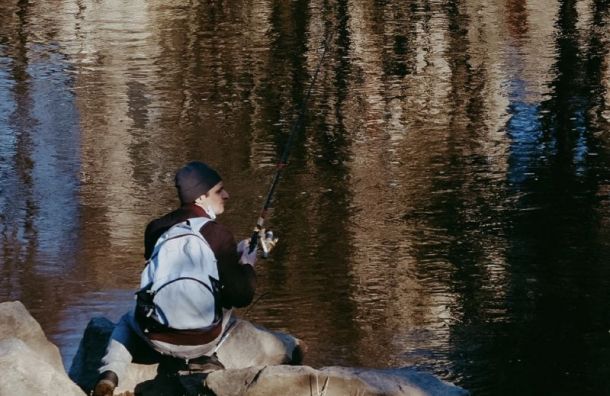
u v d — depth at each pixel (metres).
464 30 17.44
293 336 6.14
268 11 19.52
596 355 6.08
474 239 8.07
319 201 8.98
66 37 16.72
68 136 11.09
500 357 6.07
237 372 4.89
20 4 20.16
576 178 9.62
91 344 5.52
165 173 9.86
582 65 14.57
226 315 5.22
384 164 10.09
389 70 14.29
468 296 6.98
